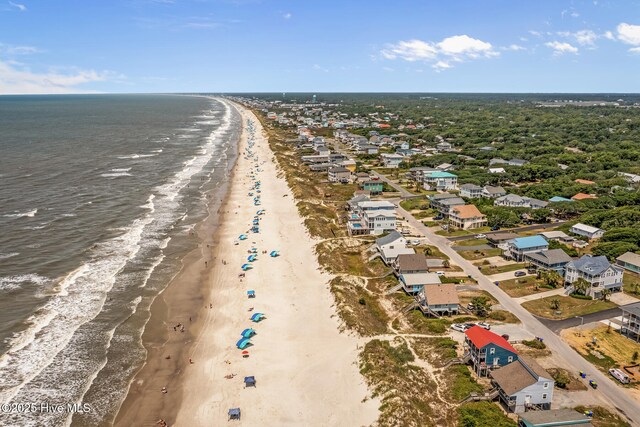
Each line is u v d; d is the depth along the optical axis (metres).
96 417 54.09
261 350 67.88
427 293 78.25
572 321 76.00
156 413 55.22
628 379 60.28
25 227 112.19
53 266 91.94
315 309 78.94
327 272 92.38
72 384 59.28
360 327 71.75
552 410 52.31
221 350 68.06
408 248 98.50
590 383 59.84
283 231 118.12
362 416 52.97
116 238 109.31
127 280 88.50
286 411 55.53
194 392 59.09
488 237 111.50
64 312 75.75
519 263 98.94
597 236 112.69
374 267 96.06
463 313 77.94
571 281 88.31
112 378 60.97
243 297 84.00
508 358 60.41
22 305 76.81
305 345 68.81
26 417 53.16
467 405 54.72
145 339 70.06
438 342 67.81
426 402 55.62
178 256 101.31
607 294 83.44
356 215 123.62
